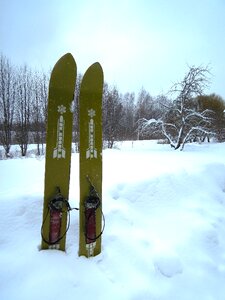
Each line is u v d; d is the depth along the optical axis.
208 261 3.05
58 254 2.67
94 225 2.79
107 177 4.49
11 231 2.93
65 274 2.44
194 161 6.55
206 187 4.95
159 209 3.98
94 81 2.82
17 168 5.47
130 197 4.00
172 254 2.94
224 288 2.72
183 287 2.64
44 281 2.32
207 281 2.77
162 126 13.95
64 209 2.74
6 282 2.30
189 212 4.00
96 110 2.84
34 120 15.24
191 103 13.70
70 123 2.74
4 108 13.77
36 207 3.24
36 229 3.03
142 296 2.41
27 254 2.61
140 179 4.32
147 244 3.07
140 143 16.78
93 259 2.74
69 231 3.03
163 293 2.52
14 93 14.21
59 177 2.71
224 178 5.58
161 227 3.56
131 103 32.09
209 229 3.57
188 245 3.24
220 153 10.51
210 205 4.41
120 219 3.43
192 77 13.05
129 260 2.80
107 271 2.63
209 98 17.97
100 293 2.34
